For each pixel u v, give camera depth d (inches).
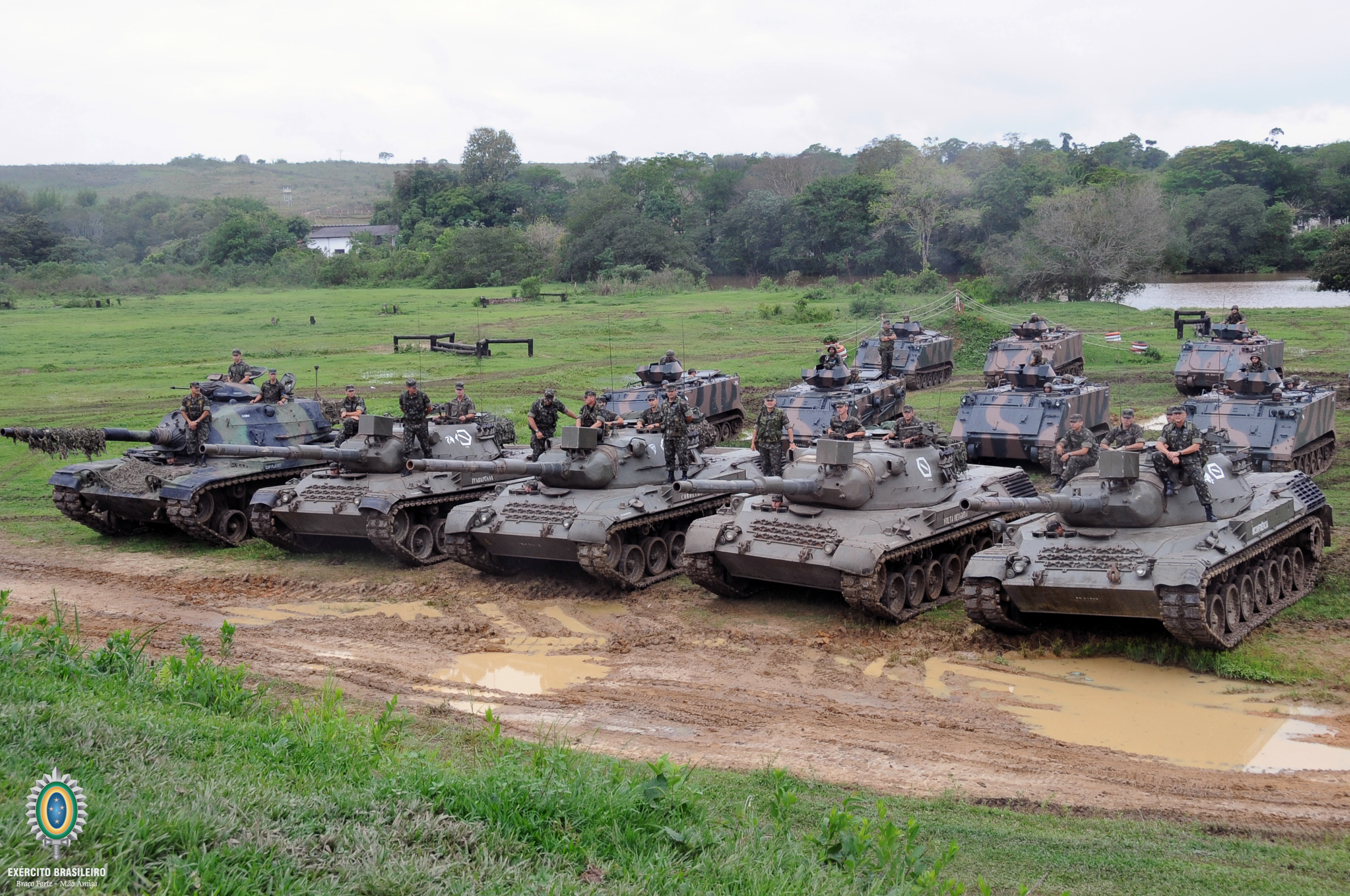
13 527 1005.8
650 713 534.3
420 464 706.8
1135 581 584.7
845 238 3757.4
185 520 890.1
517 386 1742.1
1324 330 2110.0
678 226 4584.2
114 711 394.0
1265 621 647.8
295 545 897.5
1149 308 2871.6
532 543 768.3
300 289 4133.9
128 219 6107.3
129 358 2113.7
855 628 677.9
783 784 410.6
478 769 377.4
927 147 4350.4
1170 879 348.2
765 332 2402.8
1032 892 337.1
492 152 5876.0
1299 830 395.2
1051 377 1149.1
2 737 340.2
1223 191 3779.5
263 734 394.9
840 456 692.1
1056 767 464.1
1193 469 627.2
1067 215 2768.2
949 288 2918.3
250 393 1015.6
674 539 826.8
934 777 451.2
